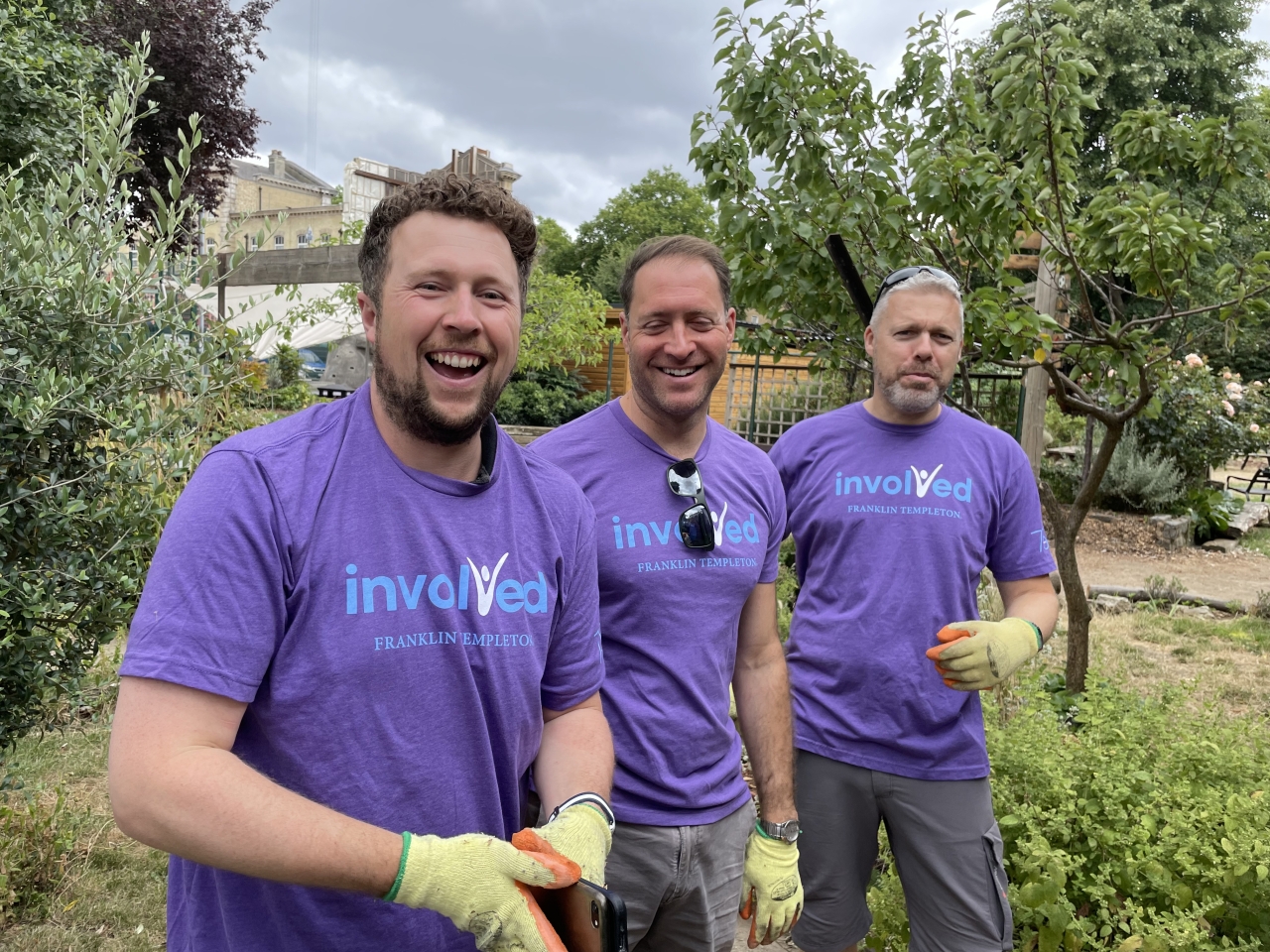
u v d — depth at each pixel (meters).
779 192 4.44
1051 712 3.33
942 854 2.31
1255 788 2.86
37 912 2.88
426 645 1.23
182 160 2.87
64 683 2.71
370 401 1.31
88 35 11.19
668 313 1.92
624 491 1.97
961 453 2.45
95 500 2.72
